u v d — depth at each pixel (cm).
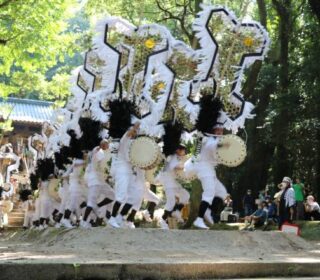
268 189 2925
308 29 2559
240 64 1324
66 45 2625
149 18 2809
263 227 1827
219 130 1235
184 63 1391
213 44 1309
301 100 2534
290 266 787
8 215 2845
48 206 1792
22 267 642
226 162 1214
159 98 1316
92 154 1345
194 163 1234
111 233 1051
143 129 1267
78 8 2802
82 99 1658
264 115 2772
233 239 1092
